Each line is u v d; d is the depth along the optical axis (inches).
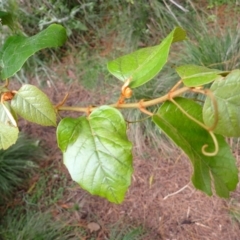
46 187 94.0
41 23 111.7
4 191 92.7
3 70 25.3
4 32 102.9
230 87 20.2
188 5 111.0
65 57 117.7
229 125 20.4
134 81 23.3
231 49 89.7
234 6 109.2
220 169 23.4
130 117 91.4
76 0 117.0
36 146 98.8
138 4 110.3
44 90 113.0
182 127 23.3
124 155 21.0
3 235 84.3
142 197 89.4
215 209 83.5
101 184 21.0
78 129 22.0
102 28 118.0
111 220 87.0
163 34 107.6
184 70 22.3
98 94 106.6
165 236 83.0
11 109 22.9
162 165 92.0
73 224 86.8
